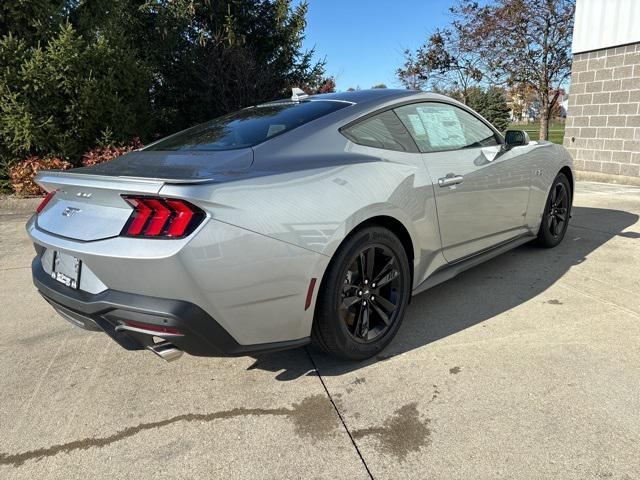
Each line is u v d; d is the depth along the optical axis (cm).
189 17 1065
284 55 1189
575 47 880
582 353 253
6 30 745
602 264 389
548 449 185
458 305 322
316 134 247
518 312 307
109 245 193
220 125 287
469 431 198
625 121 806
